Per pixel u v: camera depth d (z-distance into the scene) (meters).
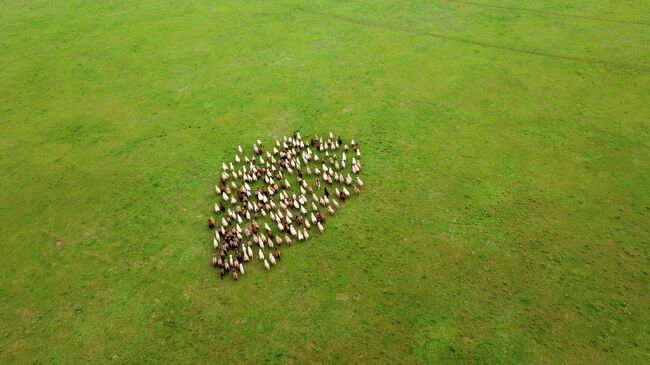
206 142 33.97
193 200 28.83
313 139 32.59
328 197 28.11
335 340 20.73
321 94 38.78
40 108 39.69
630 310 21.12
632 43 42.47
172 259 25.05
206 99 39.19
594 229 25.09
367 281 23.20
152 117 37.38
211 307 22.45
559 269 23.16
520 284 22.58
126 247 26.02
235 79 41.84
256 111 37.09
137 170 31.73
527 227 25.48
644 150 30.20
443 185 28.66
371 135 33.44
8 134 36.59
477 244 24.73
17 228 27.92
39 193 30.50
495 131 33.06
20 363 20.73
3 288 24.19
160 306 22.67
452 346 20.23
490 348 20.06
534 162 29.98
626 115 33.50
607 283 22.33
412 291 22.59
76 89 42.09
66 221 28.12
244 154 32.34
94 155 33.56
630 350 19.62
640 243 24.11
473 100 36.62
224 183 29.69
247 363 20.08
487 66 41.06
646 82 36.81
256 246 25.23
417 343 20.44
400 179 29.31
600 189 27.58
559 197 27.23
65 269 25.00
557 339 20.23
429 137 32.88
